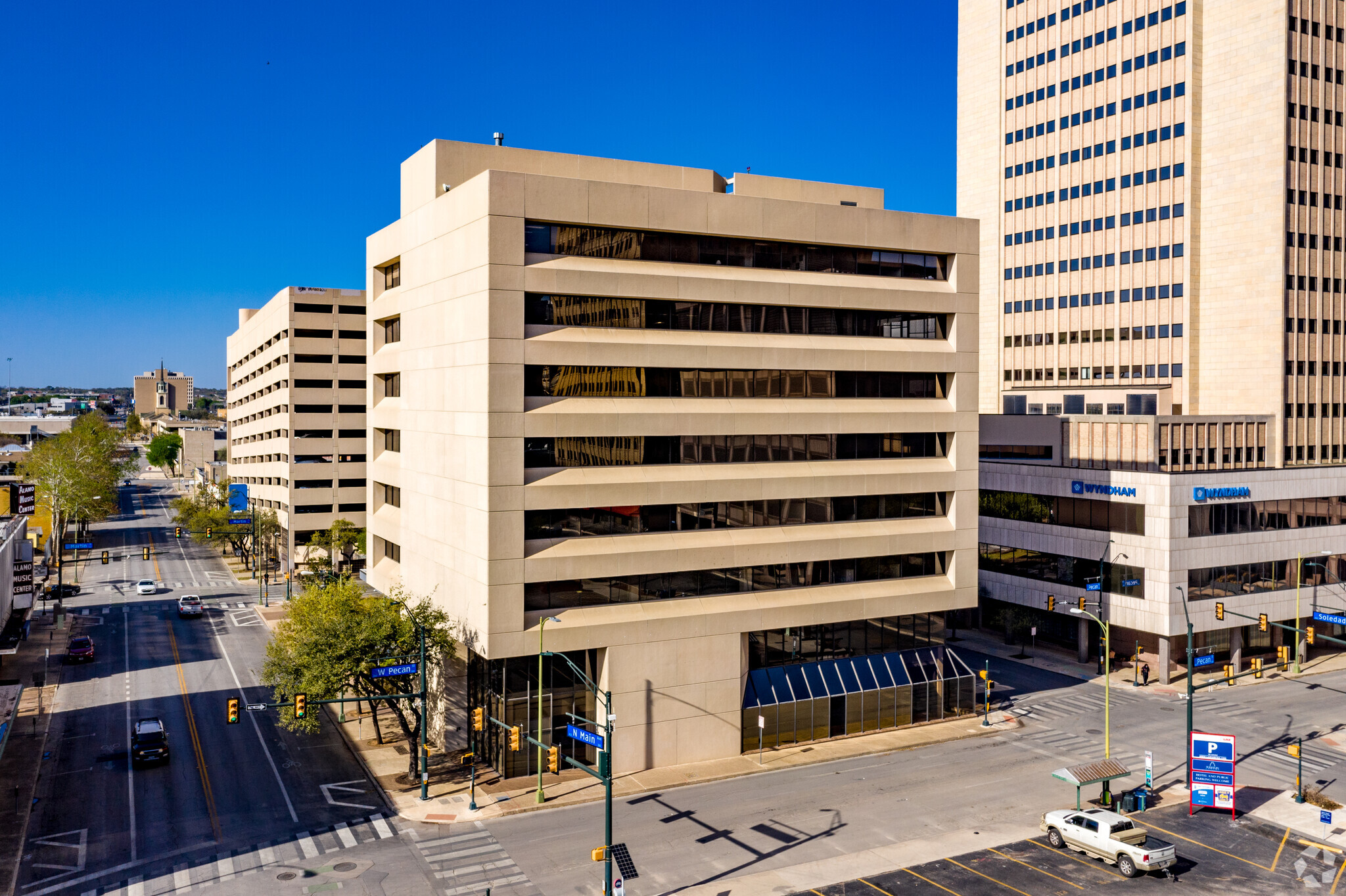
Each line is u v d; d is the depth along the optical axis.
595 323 48.47
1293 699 63.38
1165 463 71.12
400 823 42.22
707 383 51.12
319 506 112.75
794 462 53.53
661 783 47.25
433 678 54.97
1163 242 90.69
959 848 40.22
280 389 115.94
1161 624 66.62
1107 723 46.03
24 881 36.28
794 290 52.69
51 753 51.50
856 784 47.53
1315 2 86.06
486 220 45.28
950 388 58.31
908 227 55.97
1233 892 36.28
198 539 126.44
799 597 53.31
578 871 37.50
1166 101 90.62
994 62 108.19
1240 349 85.38
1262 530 71.19
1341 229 88.31
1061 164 100.56
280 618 89.00
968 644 78.94
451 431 49.62
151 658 73.69
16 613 80.75
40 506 138.88
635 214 48.50
